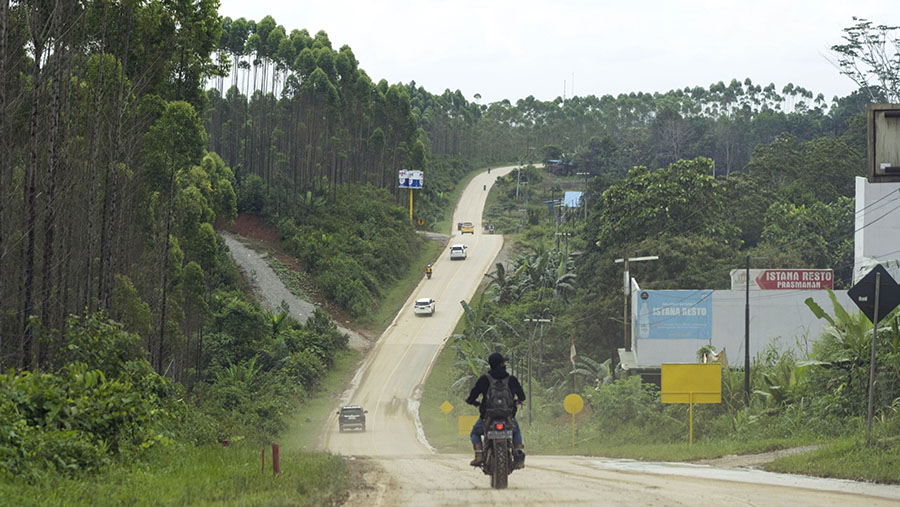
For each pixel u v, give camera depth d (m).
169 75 69.75
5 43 37.28
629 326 97.75
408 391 115.00
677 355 82.06
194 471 20.52
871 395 24.44
